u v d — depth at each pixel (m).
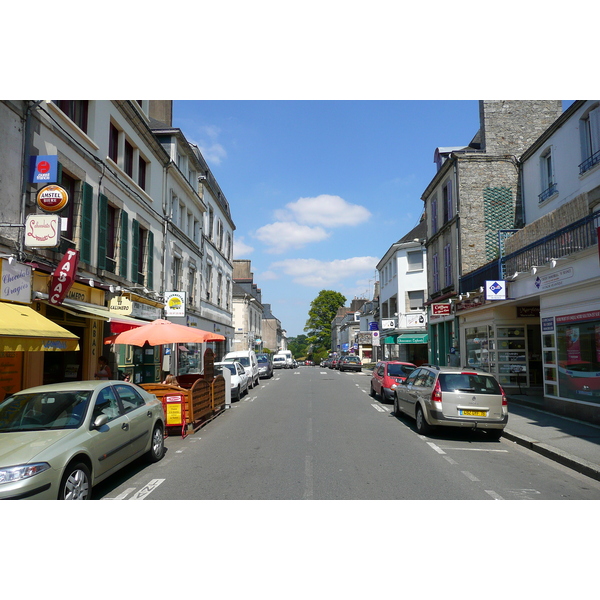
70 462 5.44
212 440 10.16
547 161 17.97
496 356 17.11
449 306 22.00
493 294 15.21
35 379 10.70
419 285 34.28
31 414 6.19
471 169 21.80
